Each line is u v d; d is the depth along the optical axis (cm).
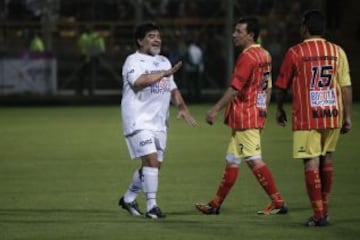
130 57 3488
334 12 13100
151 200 3519
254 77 3488
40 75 12394
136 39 3500
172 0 13700
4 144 6769
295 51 3272
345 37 13000
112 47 13488
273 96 10938
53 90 12456
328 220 3441
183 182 4638
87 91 13300
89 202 3994
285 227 3312
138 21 12006
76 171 5156
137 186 3588
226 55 12200
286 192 4259
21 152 6212
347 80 3294
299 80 3262
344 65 3288
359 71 12712
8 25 13312
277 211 3609
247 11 13238
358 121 8456
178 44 12619
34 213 3700
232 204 3894
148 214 3522
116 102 11925
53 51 12988
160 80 3466
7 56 12281
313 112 3244
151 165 3475
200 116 9269
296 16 13038
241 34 3503
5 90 12281
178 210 3747
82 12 13712
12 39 13262
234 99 3528
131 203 3616
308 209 3747
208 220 3481
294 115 3284
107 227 3341
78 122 8794
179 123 8606
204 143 6719
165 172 5050
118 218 3547
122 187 4488
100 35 13088
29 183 4666
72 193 4288
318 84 3250
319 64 3247
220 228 3300
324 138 3306
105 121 8888
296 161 5534
